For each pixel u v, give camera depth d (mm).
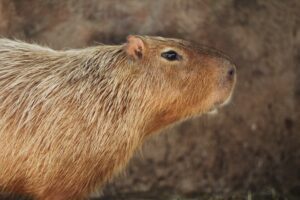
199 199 16234
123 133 12711
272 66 16250
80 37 15633
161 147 15922
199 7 15852
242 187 16391
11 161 12680
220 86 12766
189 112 12984
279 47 16328
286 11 16547
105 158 12727
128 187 16078
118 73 12711
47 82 12719
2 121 12586
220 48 15859
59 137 12523
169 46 12633
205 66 12664
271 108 16281
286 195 16625
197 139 16000
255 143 16266
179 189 16125
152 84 12656
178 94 12727
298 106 16484
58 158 12578
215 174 16203
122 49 12867
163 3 15734
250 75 16094
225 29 15945
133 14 15703
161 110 12852
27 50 13188
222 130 16078
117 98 12656
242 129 16156
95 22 15688
